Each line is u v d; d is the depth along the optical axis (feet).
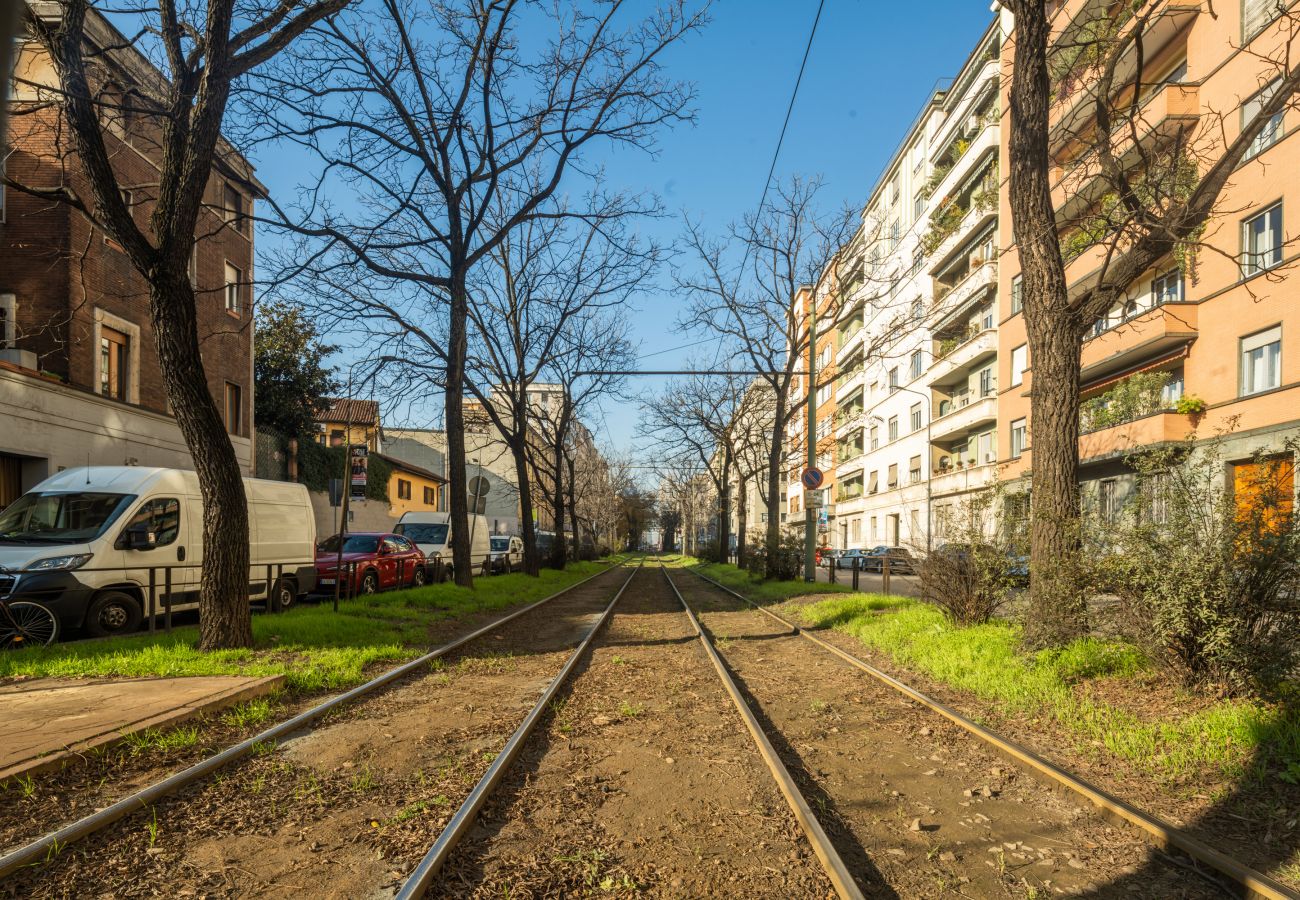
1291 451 18.53
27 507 33.53
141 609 33.65
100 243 57.52
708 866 11.73
